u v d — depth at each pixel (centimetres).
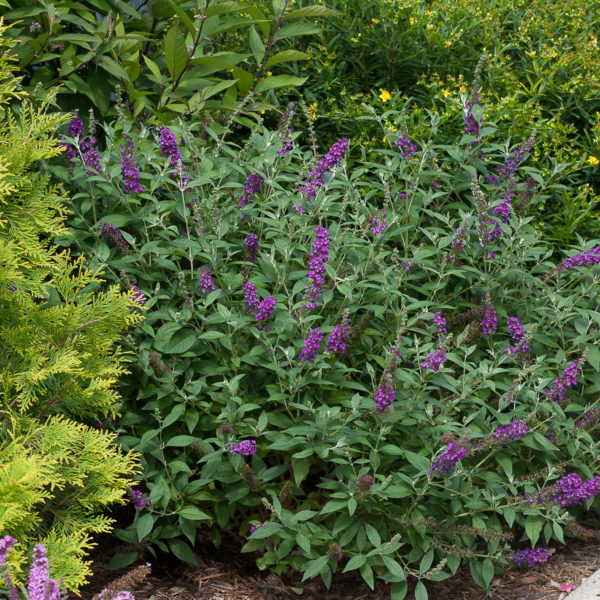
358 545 345
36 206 323
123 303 318
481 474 370
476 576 358
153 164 416
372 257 400
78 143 433
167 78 548
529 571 381
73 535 298
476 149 455
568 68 603
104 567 369
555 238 558
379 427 361
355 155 585
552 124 572
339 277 397
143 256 409
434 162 454
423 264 423
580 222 560
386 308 385
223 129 519
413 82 627
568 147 581
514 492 364
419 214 478
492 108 551
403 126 447
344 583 372
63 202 420
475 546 364
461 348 384
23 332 304
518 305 439
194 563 359
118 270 404
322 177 429
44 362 305
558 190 568
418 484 361
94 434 318
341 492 352
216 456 348
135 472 321
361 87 630
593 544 405
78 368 311
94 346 322
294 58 540
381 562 347
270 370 390
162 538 363
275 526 342
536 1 660
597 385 408
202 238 396
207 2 516
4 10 506
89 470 308
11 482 258
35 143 320
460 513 366
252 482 350
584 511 423
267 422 368
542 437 366
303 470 353
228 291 385
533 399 379
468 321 414
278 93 608
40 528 307
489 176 485
